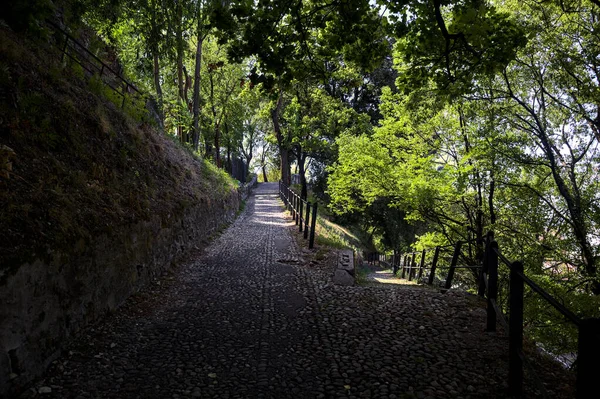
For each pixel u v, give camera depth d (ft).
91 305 15.74
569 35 34.27
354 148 53.57
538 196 37.86
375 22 20.39
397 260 72.69
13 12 18.25
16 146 15.92
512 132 37.63
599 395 7.34
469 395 11.32
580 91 33.47
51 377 12.08
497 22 19.48
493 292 15.80
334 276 26.40
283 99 98.99
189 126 64.64
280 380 12.45
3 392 10.46
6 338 10.64
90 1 30.89
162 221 25.67
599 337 7.25
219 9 18.17
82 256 14.99
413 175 45.73
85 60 30.96
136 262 20.80
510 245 39.19
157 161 33.17
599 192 35.53
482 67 20.85
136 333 15.97
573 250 34.83
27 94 18.35
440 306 19.45
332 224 84.74
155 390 11.73
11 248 11.32
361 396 11.45
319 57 22.27
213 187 50.39
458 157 45.37
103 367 12.95
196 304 20.12
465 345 14.74
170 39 50.96
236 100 111.55
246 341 15.51
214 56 92.12
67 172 17.94
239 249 35.83
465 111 38.86
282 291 22.67
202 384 12.14
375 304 19.93
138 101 35.60
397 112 49.42
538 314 26.25
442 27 18.92
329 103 91.20
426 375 12.55
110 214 18.74
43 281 12.41
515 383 11.19
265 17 18.54
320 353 14.39
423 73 22.68
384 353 14.23
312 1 20.77
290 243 38.96
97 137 23.53
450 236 49.24
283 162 107.04
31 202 13.85
